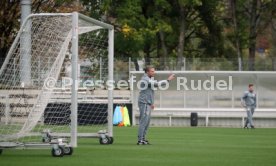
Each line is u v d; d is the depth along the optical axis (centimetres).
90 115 9475
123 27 15475
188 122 12162
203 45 17475
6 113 5859
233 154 5722
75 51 5650
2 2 12619
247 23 17262
